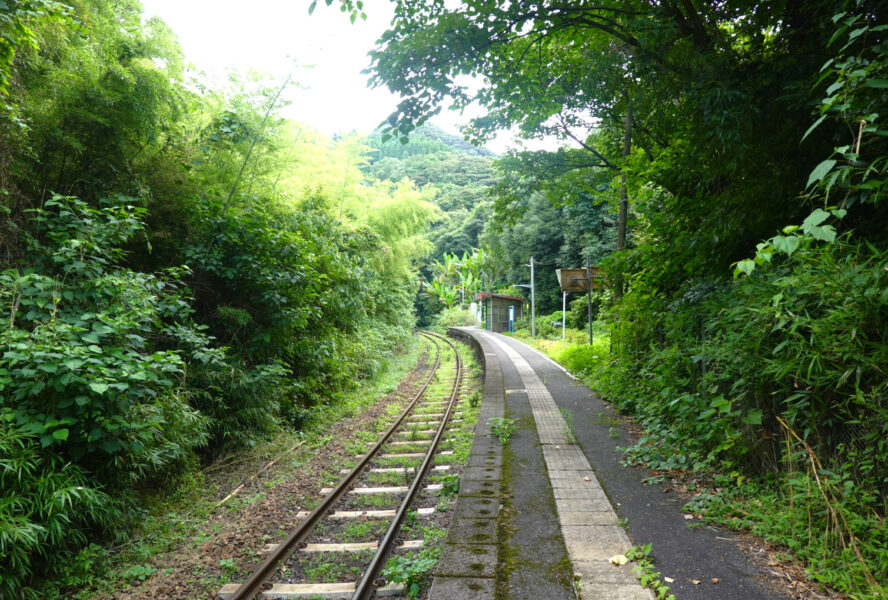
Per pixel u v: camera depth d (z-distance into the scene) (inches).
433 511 204.5
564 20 295.7
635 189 391.9
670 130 358.0
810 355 156.3
